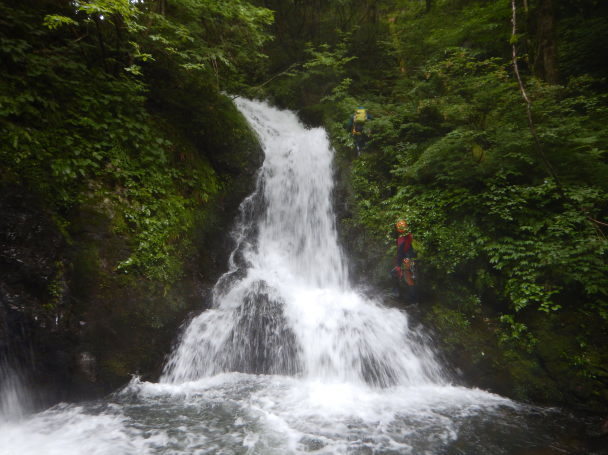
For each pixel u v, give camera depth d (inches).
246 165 354.0
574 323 229.0
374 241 328.2
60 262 200.2
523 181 281.7
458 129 308.5
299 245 364.8
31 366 181.3
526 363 227.0
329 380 230.2
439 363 240.8
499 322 250.5
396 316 266.1
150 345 224.4
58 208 214.4
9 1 235.6
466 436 175.5
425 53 531.5
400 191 327.9
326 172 397.4
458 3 556.7
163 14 303.3
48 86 233.0
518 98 313.4
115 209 238.4
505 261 252.5
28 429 169.6
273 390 214.8
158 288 240.7
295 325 255.9
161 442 162.2
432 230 288.0
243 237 337.1
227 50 363.6
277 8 568.4
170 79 327.9
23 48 215.3
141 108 275.7
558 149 268.1
